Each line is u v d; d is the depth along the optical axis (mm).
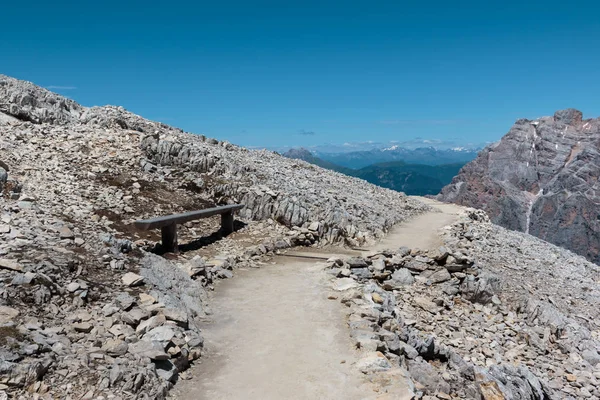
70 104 34219
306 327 11477
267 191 24281
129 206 20438
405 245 23672
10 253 10570
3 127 26250
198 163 26047
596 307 22969
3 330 7719
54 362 7484
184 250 18297
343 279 15547
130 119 33938
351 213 26328
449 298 18406
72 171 22359
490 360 13953
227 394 8266
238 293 14406
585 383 14430
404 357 10609
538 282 23781
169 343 9109
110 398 7051
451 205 51969
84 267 11242
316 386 8562
